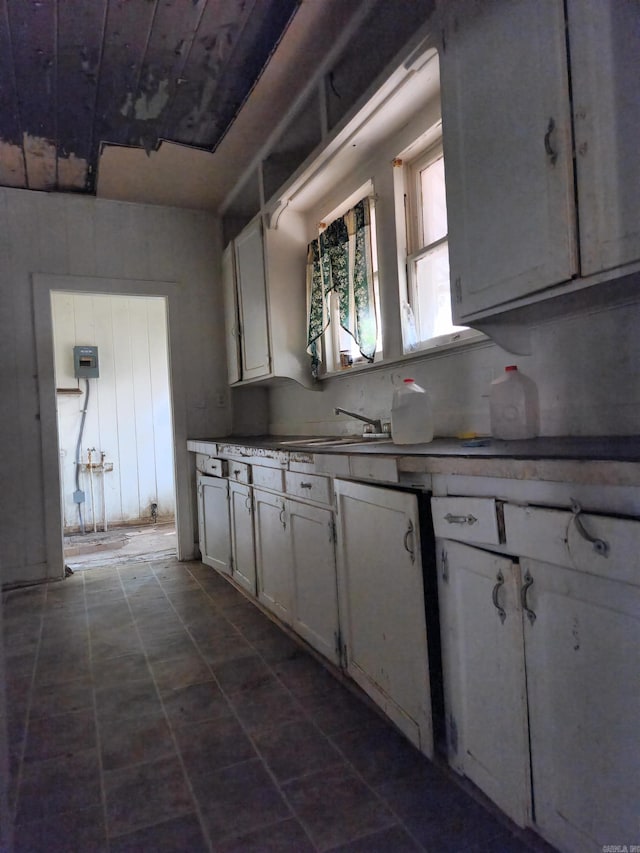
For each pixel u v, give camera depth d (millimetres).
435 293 2246
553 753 1091
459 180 1558
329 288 2809
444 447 1617
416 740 1485
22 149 2984
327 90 2393
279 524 2430
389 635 1599
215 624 2623
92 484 4977
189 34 2150
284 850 1240
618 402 1491
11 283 3428
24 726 1796
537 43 1248
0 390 3381
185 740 1686
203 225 3990
